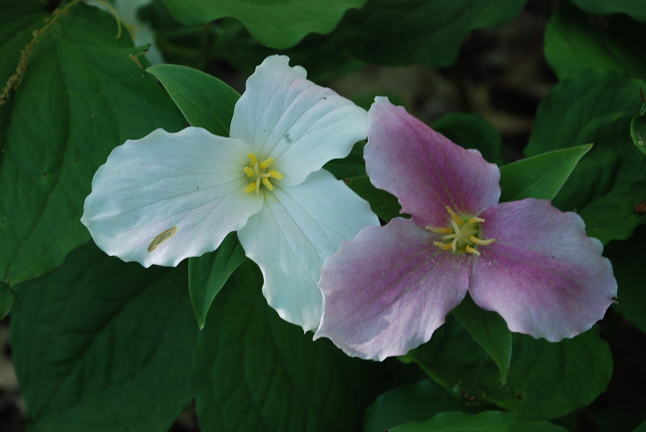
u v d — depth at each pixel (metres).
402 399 0.52
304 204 0.45
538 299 0.44
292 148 0.45
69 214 0.50
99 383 0.56
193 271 0.44
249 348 0.51
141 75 0.52
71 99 0.51
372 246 0.43
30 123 0.51
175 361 0.56
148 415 0.55
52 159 0.50
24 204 0.50
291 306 0.44
